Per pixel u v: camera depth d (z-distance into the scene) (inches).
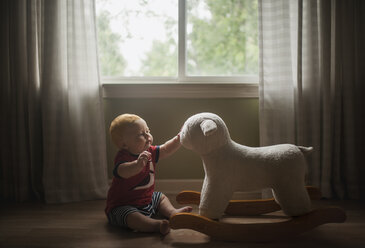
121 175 49.1
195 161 74.0
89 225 52.6
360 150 68.4
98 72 68.8
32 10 66.6
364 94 67.8
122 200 50.9
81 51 67.8
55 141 68.1
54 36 67.0
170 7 80.7
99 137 69.1
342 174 68.4
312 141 67.4
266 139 66.6
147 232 48.8
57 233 48.8
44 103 67.1
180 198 58.5
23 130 67.5
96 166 69.1
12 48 67.2
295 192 44.6
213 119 46.1
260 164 45.2
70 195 68.4
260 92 66.4
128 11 80.8
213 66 88.0
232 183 46.2
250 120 73.2
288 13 64.7
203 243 44.3
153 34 81.9
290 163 44.4
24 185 67.9
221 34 85.5
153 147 56.2
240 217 55.2
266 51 66.2
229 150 46.4
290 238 45.7
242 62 86.9
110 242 45.0
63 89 68.8
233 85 72.0
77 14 66.8
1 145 69.1
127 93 73.0
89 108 68.7
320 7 66.2
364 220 52.9
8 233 49.0
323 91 65.9
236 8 84.7
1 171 70.7
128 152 52.3
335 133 66.8
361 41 67.2
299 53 64.5
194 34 84.7
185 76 75.9
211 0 83.8
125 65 82.7
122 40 81.7
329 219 44.9
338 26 65.6
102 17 80.4
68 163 68.8
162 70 83.8
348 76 66.1
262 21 65.6
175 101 73.4
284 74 65.6
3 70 68.5
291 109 66.1
